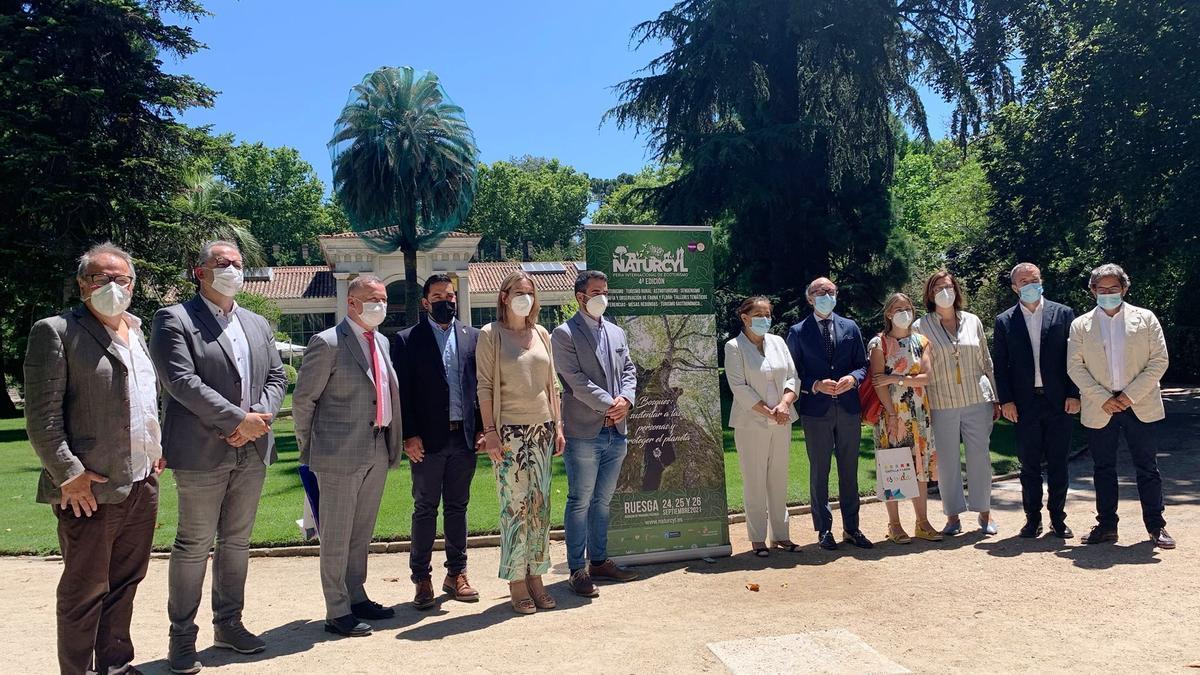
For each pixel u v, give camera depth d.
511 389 5.46
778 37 22.06
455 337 5.75
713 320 7.03
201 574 4.49
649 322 6.81
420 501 5.57
